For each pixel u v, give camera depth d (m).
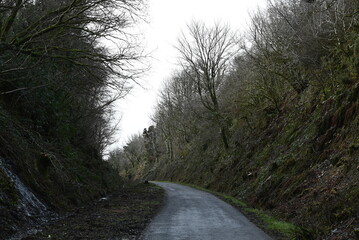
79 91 14.32
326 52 18.38
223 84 39.75
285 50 19.16
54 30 11.53
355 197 8.99
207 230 9.98
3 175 9.55
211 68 36.81
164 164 67.88
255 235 9.30
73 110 18.86
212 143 44.41
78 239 8.16
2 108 11.49
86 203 15.45
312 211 10.92
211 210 15.02
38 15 11.70
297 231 8.92
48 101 14.12
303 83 22.12
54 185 13.16
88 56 10.98
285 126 22.88
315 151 15.34
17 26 12.05
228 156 33.97
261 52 23.95
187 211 14.57
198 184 38.44
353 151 11.76
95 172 22.75
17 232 8.14
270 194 16.94
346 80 15.26
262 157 23.81
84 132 22.62
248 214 13.84
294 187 14.66
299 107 21.84
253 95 28.41
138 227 10.27
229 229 10.19
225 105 36.94
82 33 12.12
